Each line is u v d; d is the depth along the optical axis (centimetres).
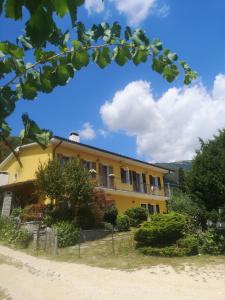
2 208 2334
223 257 1388
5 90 160
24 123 152
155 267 1239
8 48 156
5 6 106
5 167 2498
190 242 1453
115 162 2798
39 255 1534
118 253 1490
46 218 1819
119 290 971
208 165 1584
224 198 1548
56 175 1859
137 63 214
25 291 995
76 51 188
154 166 3231
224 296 891
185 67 228
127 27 209
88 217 1953
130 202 2872
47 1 108
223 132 1678
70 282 1073
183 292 934
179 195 2505
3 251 1638
